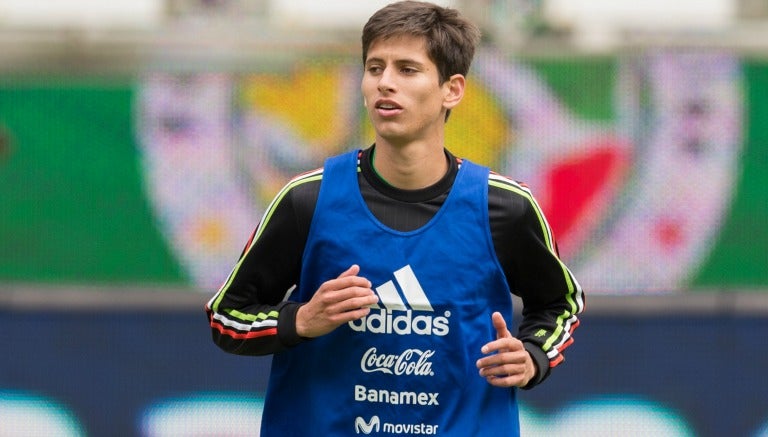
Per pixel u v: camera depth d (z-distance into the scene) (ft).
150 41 72.23
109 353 70.90
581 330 70.74
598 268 71.56
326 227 33.24
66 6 81.61
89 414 70.33
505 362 31.71
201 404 69.77
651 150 71.61
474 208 33.14
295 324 32.35
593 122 71.61
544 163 71.51
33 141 72.23
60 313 71.31
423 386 33.14
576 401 70.13
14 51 72.28
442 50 32.45
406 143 32.55
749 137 71.72
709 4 82.84
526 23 72.43
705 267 71.77
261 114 71.82
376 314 33.04
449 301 32.96
